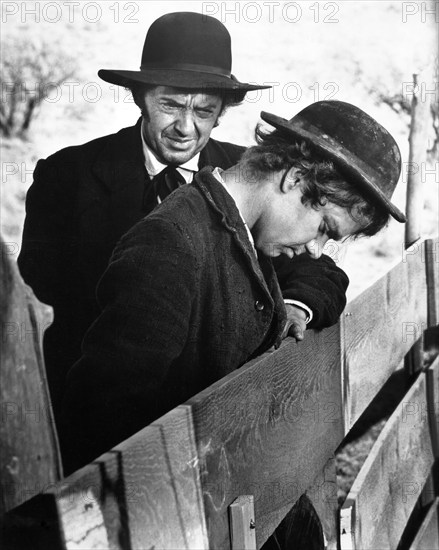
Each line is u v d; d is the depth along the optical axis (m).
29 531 1.34
